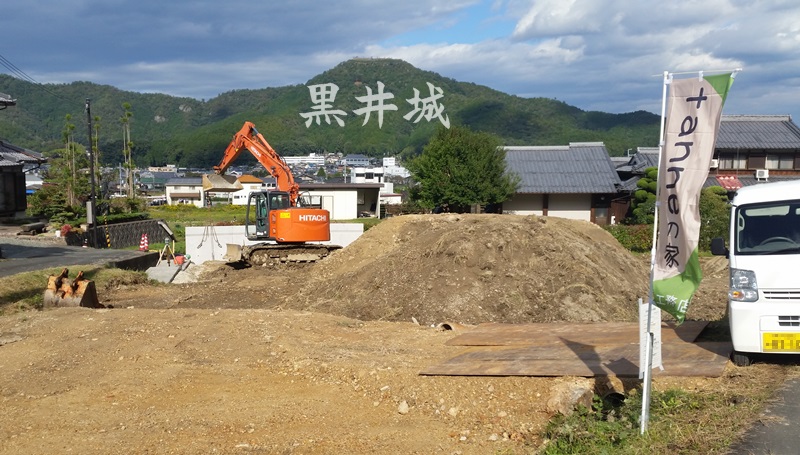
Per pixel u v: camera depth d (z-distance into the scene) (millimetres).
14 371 8609
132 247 35219
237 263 24125
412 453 5984
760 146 37594
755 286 7105
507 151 40531
